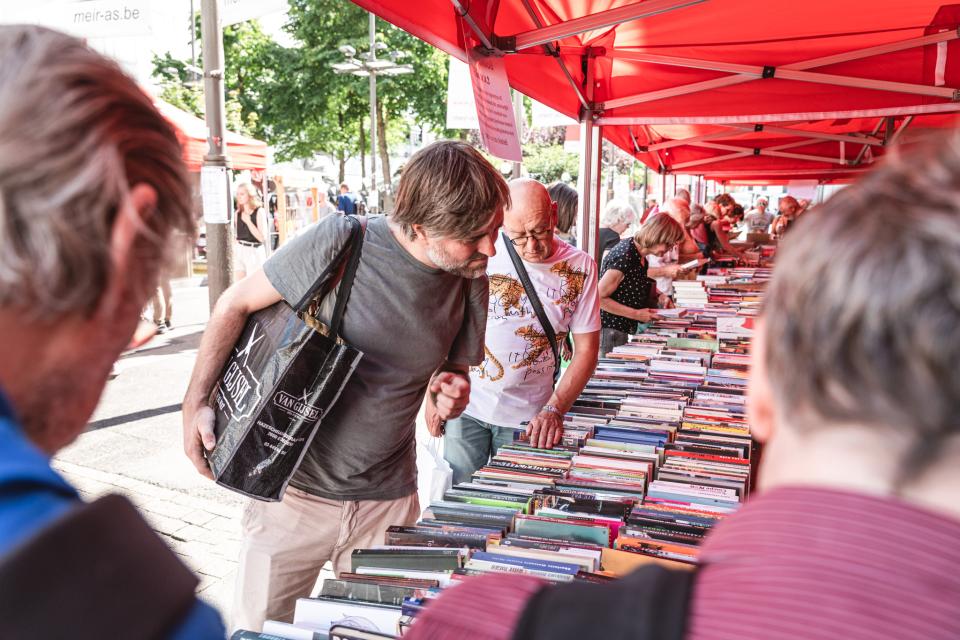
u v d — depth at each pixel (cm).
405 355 177
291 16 2155
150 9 554
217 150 589
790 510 44
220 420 167
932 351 38
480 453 278
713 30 314
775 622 41
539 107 687
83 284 46
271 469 163
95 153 45
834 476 43
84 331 49
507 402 268
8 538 38
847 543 41
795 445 46
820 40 326
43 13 518
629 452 196
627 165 2795
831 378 41
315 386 162
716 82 351
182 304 1070
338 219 169
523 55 282
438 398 194
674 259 590
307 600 124
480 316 196
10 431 42
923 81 338
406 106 2205
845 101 365
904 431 40
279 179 1609
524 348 264
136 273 51
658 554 134
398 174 168
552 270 260
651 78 366
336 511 184
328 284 169
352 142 2453
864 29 312
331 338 166
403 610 117
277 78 2164
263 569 184
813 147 768
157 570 40
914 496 42
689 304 482
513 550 135
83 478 398
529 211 243
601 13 220
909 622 39
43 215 43
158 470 412
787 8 284
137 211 48
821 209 46
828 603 40
